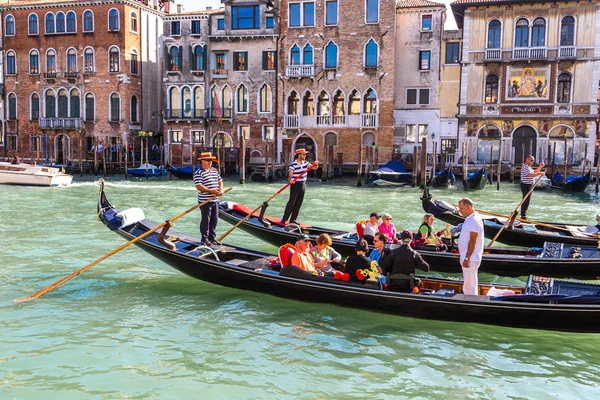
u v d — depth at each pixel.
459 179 31.67
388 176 28.11
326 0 34.00
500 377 5.71
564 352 6.36
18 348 6.21
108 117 37.69
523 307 6.42
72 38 37.81
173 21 36.72
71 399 5.12
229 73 36.22
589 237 10.85
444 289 7.36
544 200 22.41
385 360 6.06
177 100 37.31
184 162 37.34
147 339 6.53
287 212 11.23
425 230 9.43
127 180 31.30
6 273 9.35
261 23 35.59
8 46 39.19
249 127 36.22
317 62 34.50
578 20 30.02
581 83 30.31
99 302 7.88
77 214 16.39
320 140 34.84
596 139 33.62
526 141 31.55
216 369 5.77
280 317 7.30
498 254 9.21
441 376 5.71
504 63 31.31
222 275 8.05
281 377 5.62
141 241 8.57
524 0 30.16
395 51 34.16
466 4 30.97
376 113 33.59
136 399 5.14
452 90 33.66
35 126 39.16
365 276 7.24
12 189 24.75
